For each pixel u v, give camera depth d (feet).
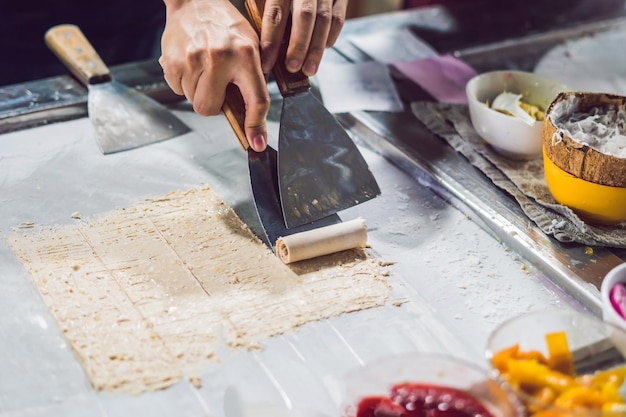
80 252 3.39
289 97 3.56
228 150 4.23
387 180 4.00
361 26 5.58
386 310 3.13
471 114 4.20
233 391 2.74
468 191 3.84
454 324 3.07
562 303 3.21
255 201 3.54
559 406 2.37
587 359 2.68
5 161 4.06
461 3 5.94
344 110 4.53
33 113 4.42
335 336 2.99
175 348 2.89
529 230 3.55
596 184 3.42
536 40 5.45
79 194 3.83
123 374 2.77
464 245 3.55
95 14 6.00
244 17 3.70
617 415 2.22
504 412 2.32
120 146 4.20
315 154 3.61
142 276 3.26
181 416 2.64
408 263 3.41
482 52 5.27
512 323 2.59
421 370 2.52
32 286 3.19
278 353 2.90
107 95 4.50
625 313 2.85
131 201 3.79
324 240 3.35
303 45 3.42
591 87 4.99
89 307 3.07
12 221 3.60
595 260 3.37
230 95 3.57
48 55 6.03
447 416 2.45
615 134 3.60
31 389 2.72
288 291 3.21
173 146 4.25
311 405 2.70
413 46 5.34
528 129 3.89
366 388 2.53
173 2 3.79
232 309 3.10
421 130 4.37
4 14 5.75
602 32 5.64
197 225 3.60
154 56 6.47
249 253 3.43
